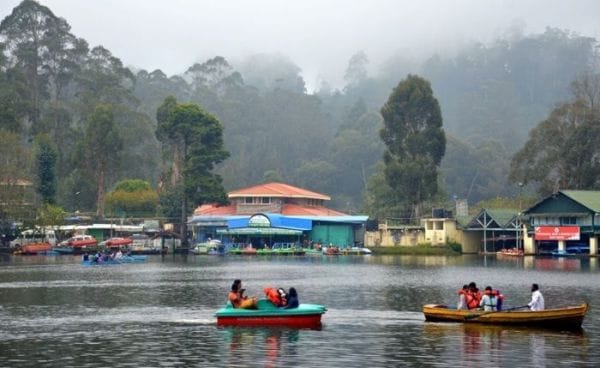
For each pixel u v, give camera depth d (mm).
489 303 39469
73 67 182125
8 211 120938
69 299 52375
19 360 30078
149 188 153125
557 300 50000
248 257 117812
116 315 43500
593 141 127250
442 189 160000
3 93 157375
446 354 30750
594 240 109438
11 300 51812
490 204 143250
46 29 181000
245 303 38781
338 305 47812
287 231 130750
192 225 139125
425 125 137375
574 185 130625
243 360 29734
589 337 34594
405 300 50625
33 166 134250
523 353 30922
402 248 125188
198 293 56281
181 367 28547
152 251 125312
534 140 131625
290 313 38062
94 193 157000
